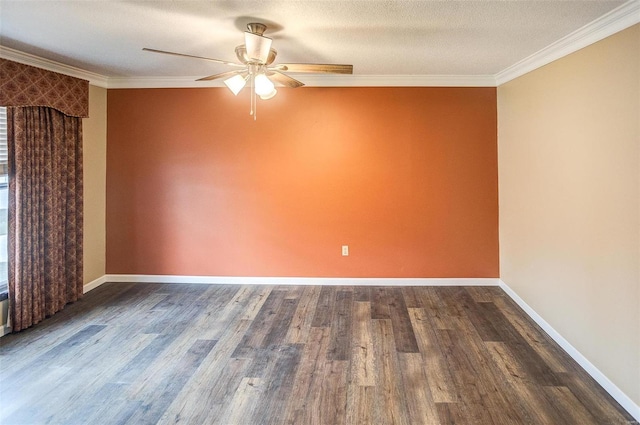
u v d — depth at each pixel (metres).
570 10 2.37
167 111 4.45
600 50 2.50
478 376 2.61
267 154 4.46
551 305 3.18
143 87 4.42
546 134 3.23
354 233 4.48
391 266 4.50
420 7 2.37
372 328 3.38
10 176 3.23
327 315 3.67
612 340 2.40
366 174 4.42
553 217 3.13
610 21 2.37
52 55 3.42
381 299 4.08
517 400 2.35
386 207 4.44
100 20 2.62
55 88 3.59
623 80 2.28
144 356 2.90
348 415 2.23
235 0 2.28
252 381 2.57
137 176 4.52
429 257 4.47
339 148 4.41
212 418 2.21
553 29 2.69
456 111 4.32
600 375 2.51
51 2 2.34
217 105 4.44
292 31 2.79
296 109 4.40
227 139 4.46
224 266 4.58
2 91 3.14
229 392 2.45
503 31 2.76
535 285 3.48
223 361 2.83
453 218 4.42
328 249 4.52
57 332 3.31
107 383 2.55
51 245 3.61
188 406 2.31
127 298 4.12
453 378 2.59
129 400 2.37
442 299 4.06
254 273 4.58
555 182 3.08
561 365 2.75
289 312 3.74
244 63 2.84
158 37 2.95
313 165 4.44
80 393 2.44
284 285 4.55
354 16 2.51
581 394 2.41
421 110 4.34
